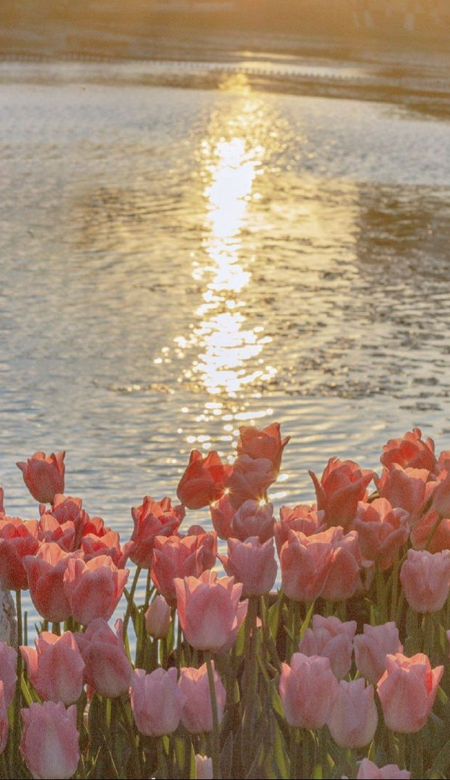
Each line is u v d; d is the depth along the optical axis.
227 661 2.56
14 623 2.96
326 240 20.06
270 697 2.43
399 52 94.06
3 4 112.94
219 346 12.27
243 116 42.28
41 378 10.54
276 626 2.79
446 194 26.62
